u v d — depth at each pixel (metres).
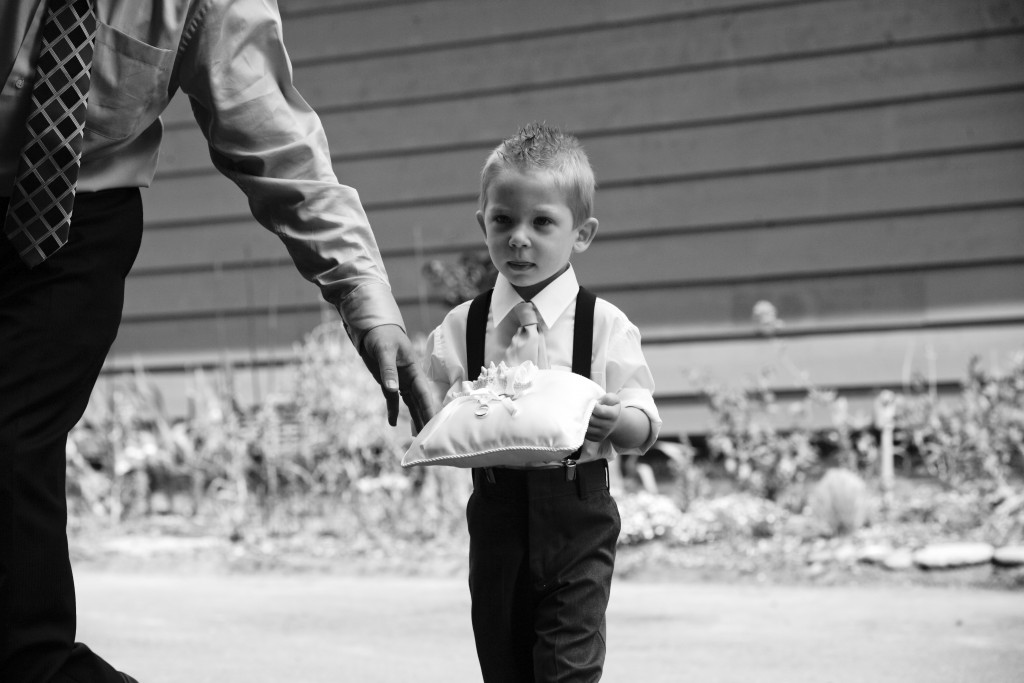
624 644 4.54
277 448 7.61
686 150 8.12
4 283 2.28
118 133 2.32
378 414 7.56
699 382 8.04
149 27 2.31
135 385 8.72
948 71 7.65
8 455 2.22
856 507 6.27
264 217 2.52
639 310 8.20
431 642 4.67
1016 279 7.54
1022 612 4.94
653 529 6.52
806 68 7.89
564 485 2.59
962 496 6.60
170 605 5.55
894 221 7.74
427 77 8.66
